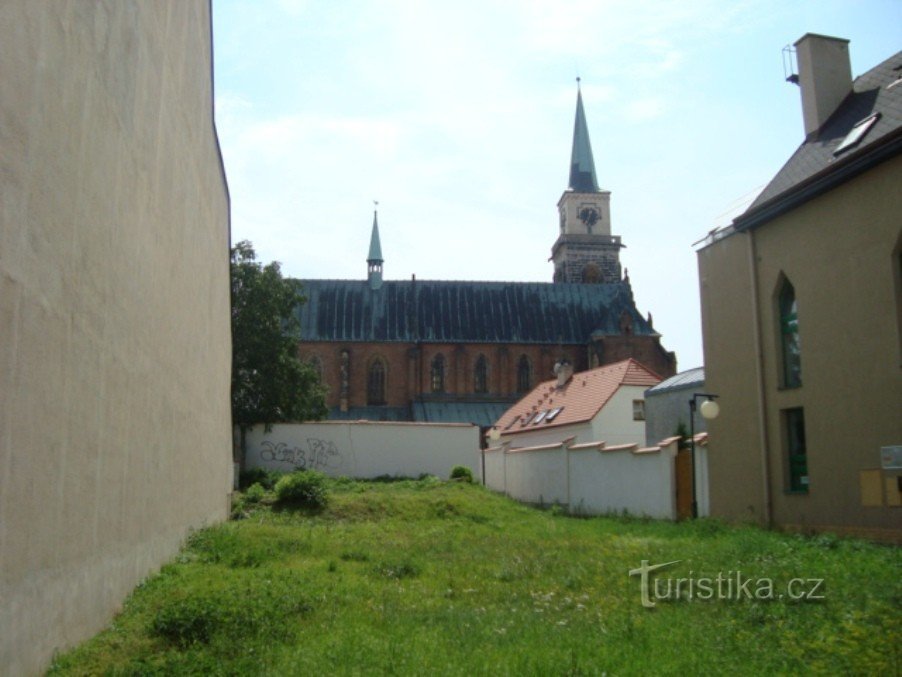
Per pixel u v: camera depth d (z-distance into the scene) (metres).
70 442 7.45
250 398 46.94
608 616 9.27
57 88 6.67
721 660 7.12
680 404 34.81
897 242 15.57
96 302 8.27
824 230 17.41
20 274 5.93
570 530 22.38
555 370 55.81
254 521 26.02
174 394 14.60
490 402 72.31
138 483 11.09
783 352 18.95
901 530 15.23
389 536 21.52
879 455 15.77
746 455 19.78
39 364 6.45
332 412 70.69
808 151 19.80
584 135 90.88
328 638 8.31
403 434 45.34
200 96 17.03
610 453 28.39
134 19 9.87
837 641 7.43
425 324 73.94
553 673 6.77
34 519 6.48
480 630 8.67
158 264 12.23
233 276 48.31
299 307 73.31
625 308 72.94
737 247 20.39
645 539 18.27
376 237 77.06
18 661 6.16
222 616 8.95
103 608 8.98
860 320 16.38
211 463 22.34
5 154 5.55
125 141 9.49
